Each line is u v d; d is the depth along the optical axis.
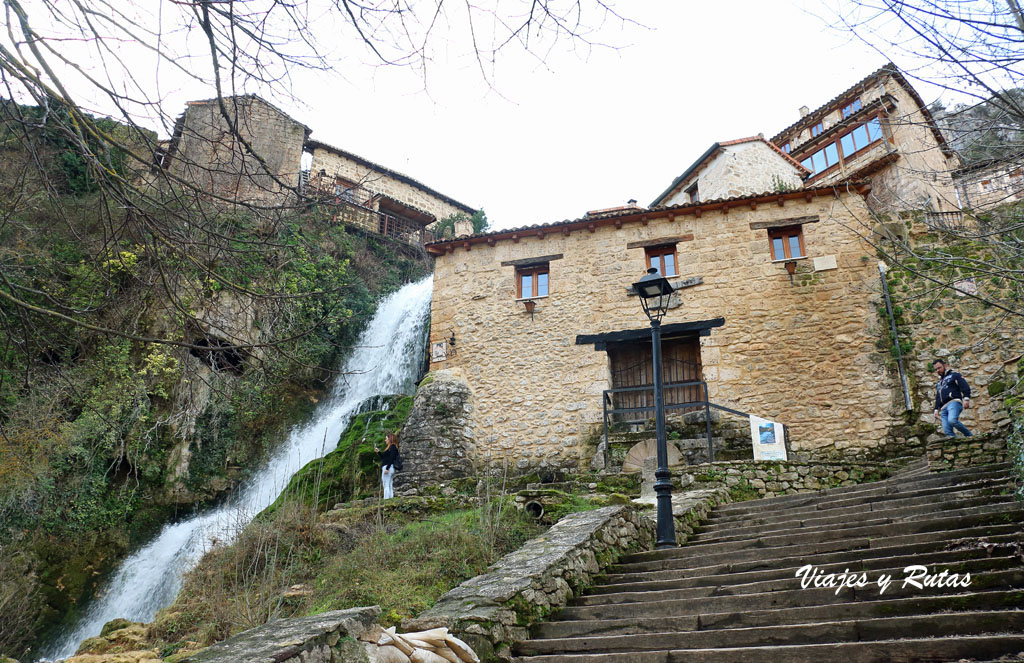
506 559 6.53
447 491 12.32
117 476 15.37
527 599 5.59
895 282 13.62
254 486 17.23
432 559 8.05
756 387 13.69
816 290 14.09
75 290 4.71
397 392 19.06
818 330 13.80
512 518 9.36
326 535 9.36
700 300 14.55
